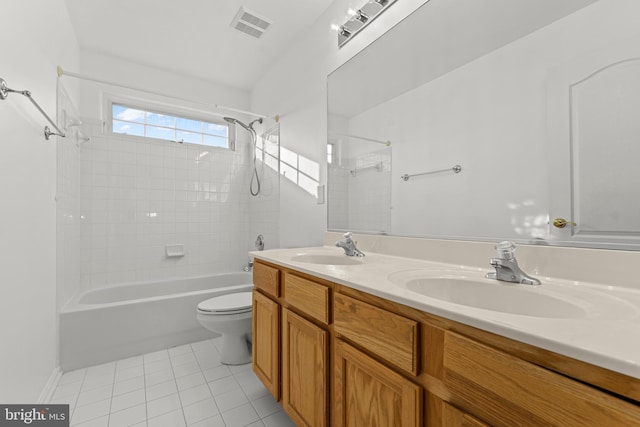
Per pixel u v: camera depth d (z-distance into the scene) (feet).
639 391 1.14
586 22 2.64
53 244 5.26
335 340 3.09
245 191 10.75
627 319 1.75
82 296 7.24
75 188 7.38
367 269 3.39
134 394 4.98
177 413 4.49
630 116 2.39
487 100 3.43
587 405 1.26
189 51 8.19
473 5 3.60
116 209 8.47
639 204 2.35
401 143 4.54
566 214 2.75
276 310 4.26
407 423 2.15
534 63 3.01
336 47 6.08
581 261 2.58
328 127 6.20
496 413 1.59
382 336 2.41
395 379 2.29
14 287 3.56
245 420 4.34
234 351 6.13
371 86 5.12
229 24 7.05
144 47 8.00
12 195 3.55
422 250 4.05
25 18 4.07
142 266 8.82
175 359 6.28
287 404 3.96
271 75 8.95
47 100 5.05
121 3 6.31
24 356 3.85
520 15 3.13
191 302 7.15
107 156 8.37
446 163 3.88
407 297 2.14
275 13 6.59
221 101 10.24
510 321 1.60
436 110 4.02
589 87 2.62
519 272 2.66
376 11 5.06
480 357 1.68
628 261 2.33
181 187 9.53
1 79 3.10
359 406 2.70
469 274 3.08
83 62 8.04
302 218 7.16
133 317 6.44
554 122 2.85
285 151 8.04
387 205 4.78
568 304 2.13
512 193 3.17
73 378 5.47
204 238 9.91
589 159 2.62
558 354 1.38
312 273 3.35
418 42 4.30
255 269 5.08
